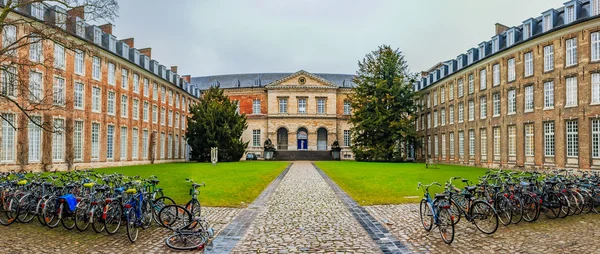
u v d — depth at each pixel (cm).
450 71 4412
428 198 924
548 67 2858
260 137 6544
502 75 3344
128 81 3803
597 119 2492
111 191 983
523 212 1024
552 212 1086
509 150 3262
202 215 1151
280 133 6694
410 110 4766
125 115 3747
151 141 4325
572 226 980
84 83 3095
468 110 3959
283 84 6538
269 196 1550
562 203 1053
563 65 2709
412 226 997
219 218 1109
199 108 4556
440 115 4691
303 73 6525
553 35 2791
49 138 2695
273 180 2202
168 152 4916
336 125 6544
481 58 3672
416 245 819
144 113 4206
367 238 879
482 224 909
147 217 941
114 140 3522
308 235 908
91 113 3183
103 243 829
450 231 821
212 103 4566
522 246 802
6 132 2430
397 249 789
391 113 4556
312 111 6519
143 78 4147
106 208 859
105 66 3384
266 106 6631
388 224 1018
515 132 3186
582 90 2570
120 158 3631
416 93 4769
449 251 773
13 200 991
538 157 2914
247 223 1042
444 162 4550
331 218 1104
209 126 4438
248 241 855
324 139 6688
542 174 1467
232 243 839
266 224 1030
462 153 4100
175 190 1623
